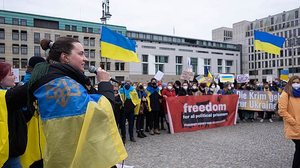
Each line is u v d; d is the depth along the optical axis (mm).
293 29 74375
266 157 6461
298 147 4812
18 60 54250
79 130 1678
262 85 15531
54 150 1675
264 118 14000
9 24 53688
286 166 5750
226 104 11758
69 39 1997
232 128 11094
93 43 61000
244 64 83750
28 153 2777
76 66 1974
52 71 1782
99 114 1712
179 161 6156
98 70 2305
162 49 65188
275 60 77062
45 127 1709
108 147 1721
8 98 2176
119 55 8281
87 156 1660
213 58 74562
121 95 8578
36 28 55875
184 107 10531
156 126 10016
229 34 104625
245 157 6465
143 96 9594
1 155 2217
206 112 11133
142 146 7859
